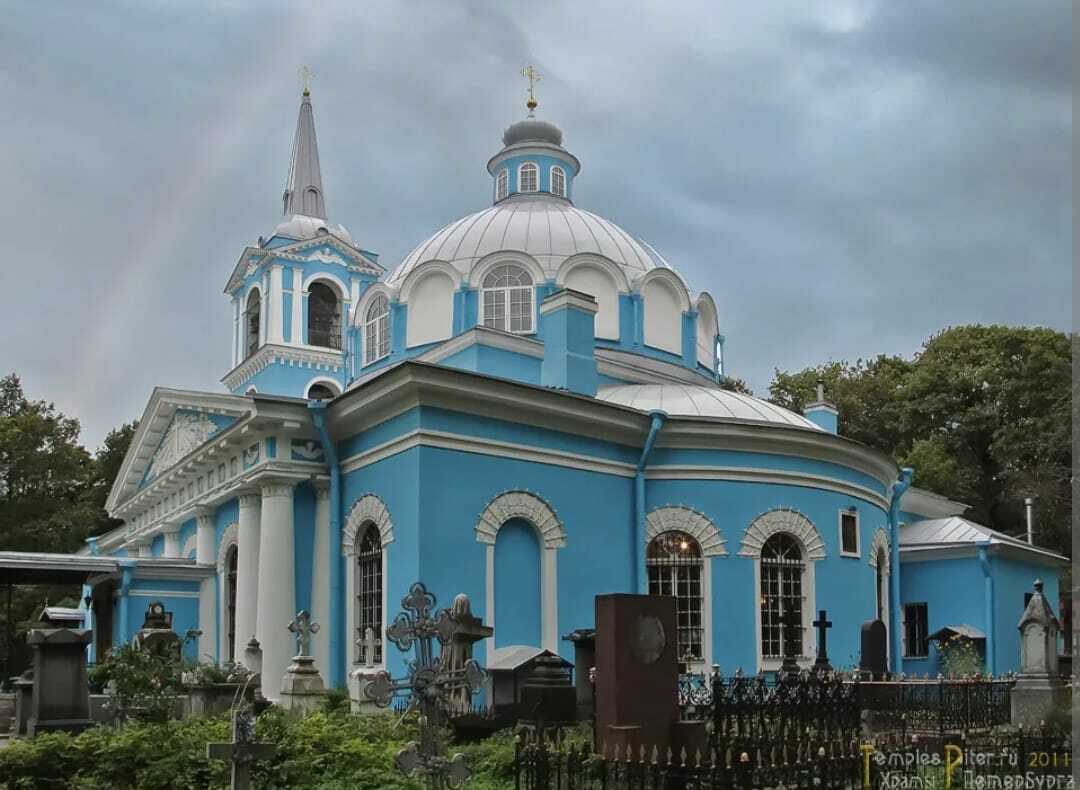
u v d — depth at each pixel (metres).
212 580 29.19
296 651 23.09
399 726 15.80
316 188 53.59
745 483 24.86
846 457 26.58
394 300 31.02
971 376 49.72
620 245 32.69
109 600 32.19
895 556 29.55
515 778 12.33
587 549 23.14
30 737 16.91
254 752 11.41
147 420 32.75
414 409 21.02
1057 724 14.43
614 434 24.02
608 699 14.16
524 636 21.91
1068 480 45.31
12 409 55.97
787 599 25.06
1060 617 35.56
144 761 13.70
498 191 36.84
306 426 23.66
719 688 18.41
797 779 11.12
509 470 22.08
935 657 31.52
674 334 31.91
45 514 52.34
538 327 29.34
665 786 10.67
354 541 22.84
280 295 49.31
